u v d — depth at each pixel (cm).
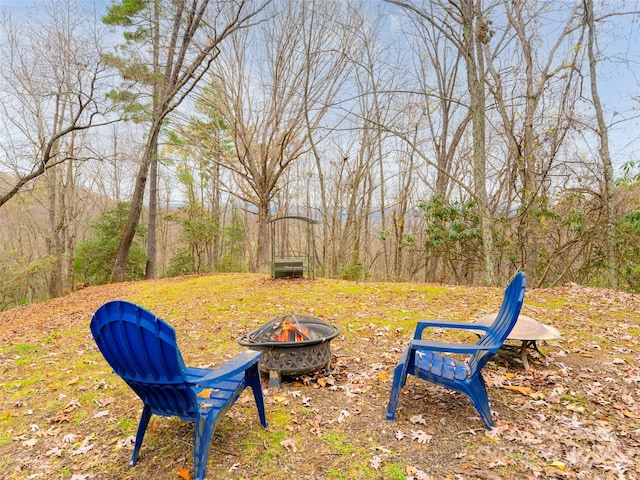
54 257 1415
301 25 1186
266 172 1235
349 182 1819
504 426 247
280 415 278
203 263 2039
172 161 1573
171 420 275
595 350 385
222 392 231
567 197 941
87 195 1930
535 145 1059
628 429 242
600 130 799
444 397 296
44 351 489
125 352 194
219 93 1204
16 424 286
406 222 1930
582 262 991
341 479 205
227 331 523
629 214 775
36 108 1241
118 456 235
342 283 879
